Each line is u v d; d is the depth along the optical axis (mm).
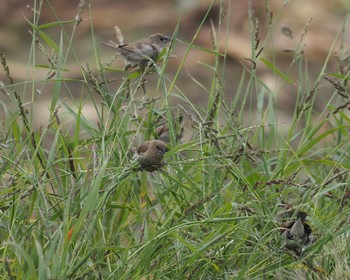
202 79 23031
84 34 25656
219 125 10945
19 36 25578
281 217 9609
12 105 20219
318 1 26734
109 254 8945
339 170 11156
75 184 9500
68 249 8820
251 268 9266
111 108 10305
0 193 9289
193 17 26375
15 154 10203
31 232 9062
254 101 21000
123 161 10289
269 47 24547
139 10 27047
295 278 9180
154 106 11586
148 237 9156
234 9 25828
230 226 9602
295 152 11016
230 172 10203
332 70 23688
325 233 9555
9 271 8102
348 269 9078
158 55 11680
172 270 9094
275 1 26500
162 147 9570
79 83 22016
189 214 9375
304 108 11164
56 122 11219
